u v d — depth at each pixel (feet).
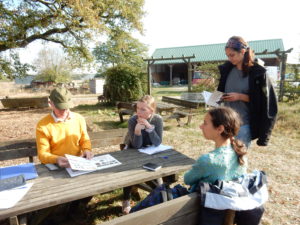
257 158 16.10
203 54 114.93
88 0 33.32
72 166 6.66
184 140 20.29
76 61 45.98
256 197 4.79
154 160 7.83
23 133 23.41
